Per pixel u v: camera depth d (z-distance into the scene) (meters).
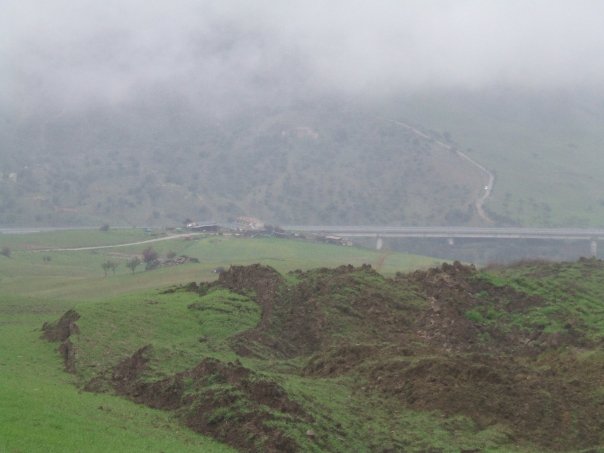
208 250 174.38
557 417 39.91
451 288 68.50
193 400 39.53
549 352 55.91
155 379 43.84
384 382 44.38
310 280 70.06
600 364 47.06
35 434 30.53
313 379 46.38
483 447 36.59
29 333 65.38
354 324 61.50
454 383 42.50
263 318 63.44
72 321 60.66
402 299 66.62
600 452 36.06
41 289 120.88
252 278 72.62
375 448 36.41
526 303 66.94
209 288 73.56
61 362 53.84
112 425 34.88
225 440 36.00
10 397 35.56
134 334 57.97
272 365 52.44
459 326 61.19
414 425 38.88
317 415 37.84
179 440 34.78
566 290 70.56
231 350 55.88
